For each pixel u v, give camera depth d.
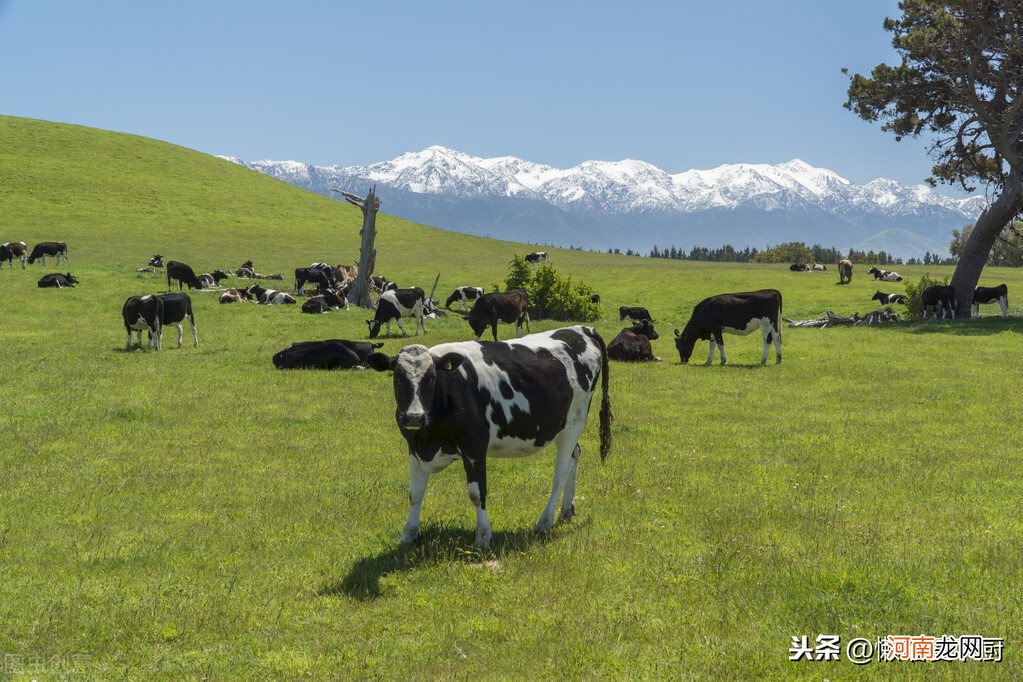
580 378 10.33
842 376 23.14
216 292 46.91
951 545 9.02
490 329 36.91
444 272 67.00
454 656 6.68
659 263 84.50
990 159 45.44
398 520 10.44
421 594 7.95
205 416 17.09
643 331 32.44
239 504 11.19
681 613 7.35
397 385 8.76
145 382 21.06
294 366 24.14
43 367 23.09
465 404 9.05
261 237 82.94
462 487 12.01
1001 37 39.97
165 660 6.63
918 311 43.81
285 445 14.65
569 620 7.25
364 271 46.47
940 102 43.88
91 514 10.70
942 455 13.59
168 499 11.36
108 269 52.22
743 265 81.75
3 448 14.07
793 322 42.22
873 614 7.20
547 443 10.03
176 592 7.98
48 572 8.57
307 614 7.55
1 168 93.31
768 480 12.20
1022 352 27.77
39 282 43.75
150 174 104.44
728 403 19.08
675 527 10.05
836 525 9.91
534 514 10.62
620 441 15.01
